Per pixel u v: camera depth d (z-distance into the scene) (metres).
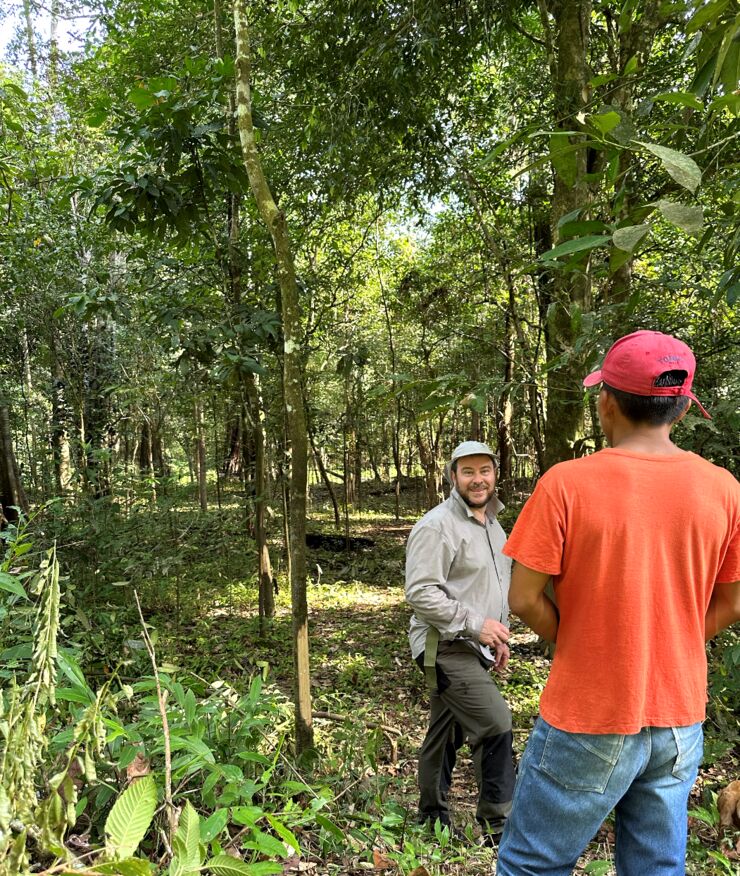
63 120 8.04
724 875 2.18
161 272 5.68
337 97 5.71
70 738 1.72
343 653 5.55
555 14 5.12
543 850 1.60
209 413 8.65
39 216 6.69
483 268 7.41
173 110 4.39
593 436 4.88
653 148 1.32
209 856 1.75
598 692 1.51
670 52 5.38
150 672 3.44
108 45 7.92
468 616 2.70
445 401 3.07
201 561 7.98
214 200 5.25
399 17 5.38
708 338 3.89
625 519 1.50
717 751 3.06
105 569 4.92
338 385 11.01
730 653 2.97
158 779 1.91
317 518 13.77
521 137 1.86
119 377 7.89
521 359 7.45
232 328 5.00
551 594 1.80
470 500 2.88
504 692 4.53
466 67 6.35
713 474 1.55
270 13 6.08
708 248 3.77
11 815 1.08
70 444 6.82
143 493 5.79
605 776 1.52
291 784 1.89
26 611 2.09
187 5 6.82
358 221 8.42
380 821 2.35
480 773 2.75
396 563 9.25
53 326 7.33
